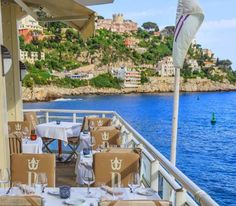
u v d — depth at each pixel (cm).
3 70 373
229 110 4406
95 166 316
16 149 441
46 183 270
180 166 1641
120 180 315
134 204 173
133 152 337
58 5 449
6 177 281
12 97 702
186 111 4222
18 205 175
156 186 294
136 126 2728
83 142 544
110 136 489
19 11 693
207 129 2875
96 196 246
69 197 240
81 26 498
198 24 377
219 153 1941
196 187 181
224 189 1313
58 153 641
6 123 380
